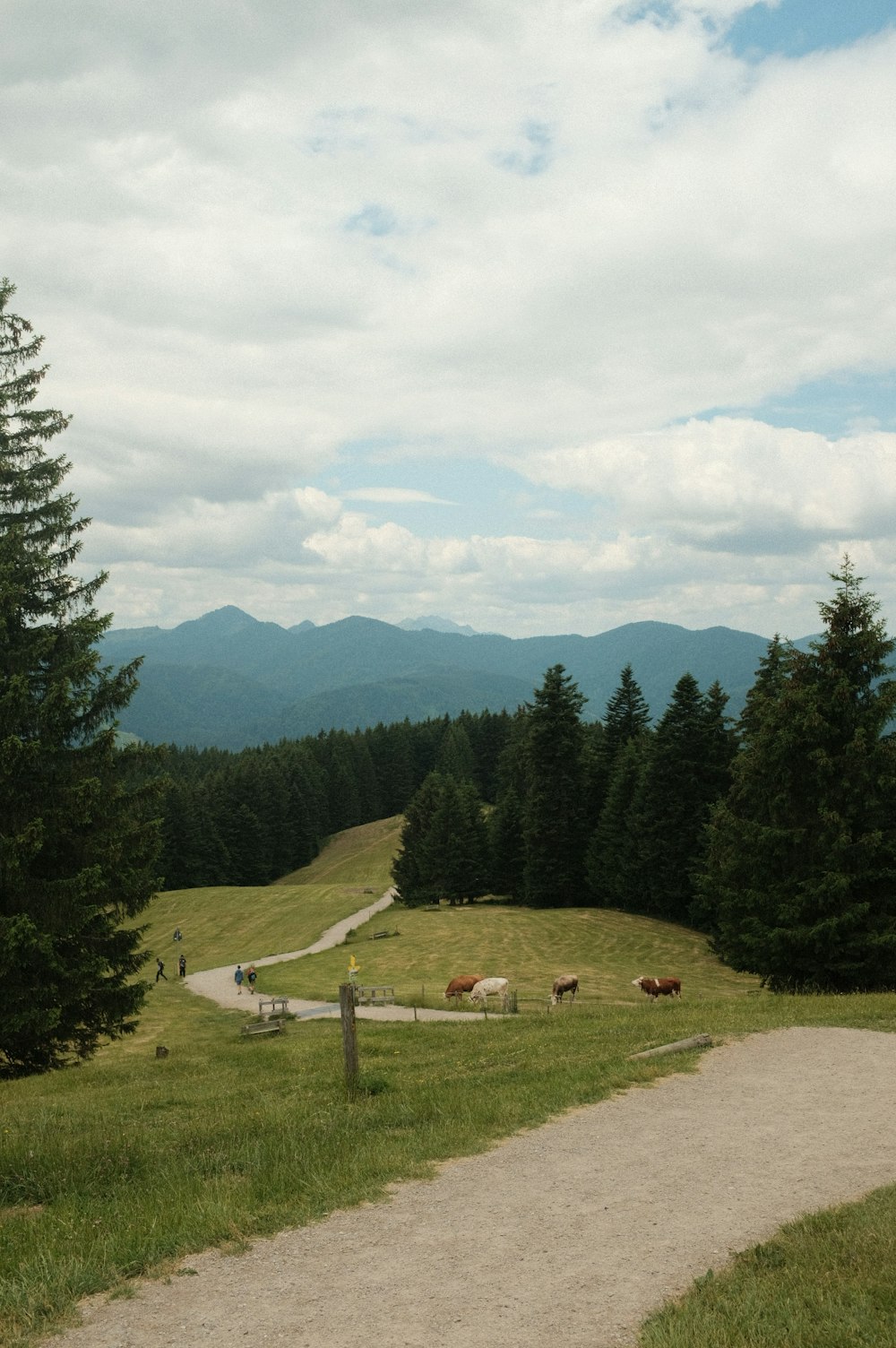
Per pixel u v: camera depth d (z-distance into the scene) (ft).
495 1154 34.22
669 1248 25.07
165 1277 24.27
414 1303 22.09
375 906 292.40
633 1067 48.06
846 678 96.78
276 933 265.34
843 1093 42.04
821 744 96.73
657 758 218.18
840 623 100.17
